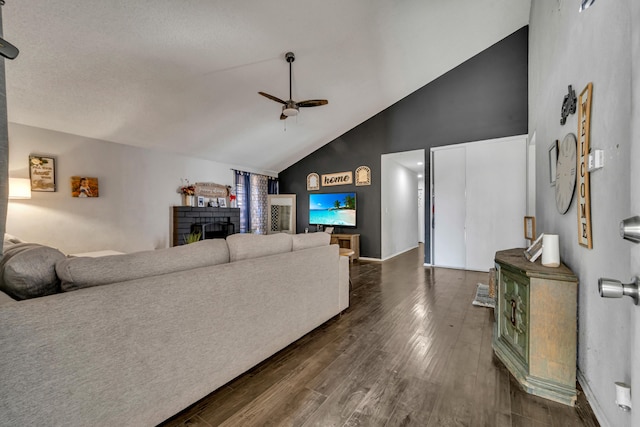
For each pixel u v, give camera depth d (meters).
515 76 4.37
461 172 4.83
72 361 0.94
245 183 6.65
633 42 0.78
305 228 7.01
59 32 2.43
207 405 1.39
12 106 3.12
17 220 3.43
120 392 1.07
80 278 1.08
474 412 1.33
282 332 1.89
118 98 3.42
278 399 1.43
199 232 5.44
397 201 6.69
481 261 4.66
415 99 5.30
